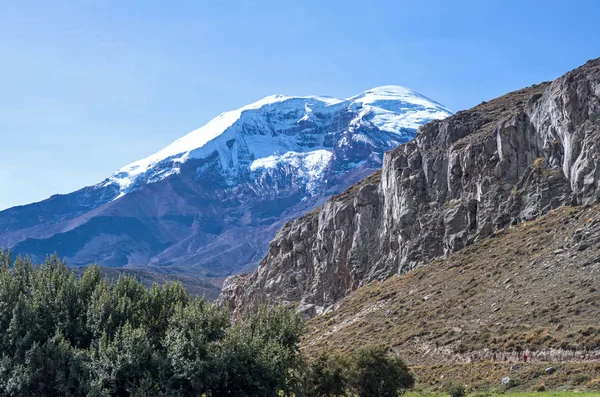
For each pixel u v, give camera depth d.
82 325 57.66
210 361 53.19
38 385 51.66
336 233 123.19
